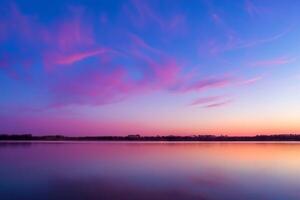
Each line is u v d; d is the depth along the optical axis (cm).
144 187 2044
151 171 2839
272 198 1772
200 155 4856
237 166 3272
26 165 3284
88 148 7694
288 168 3108
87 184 2153
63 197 1762
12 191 1928
